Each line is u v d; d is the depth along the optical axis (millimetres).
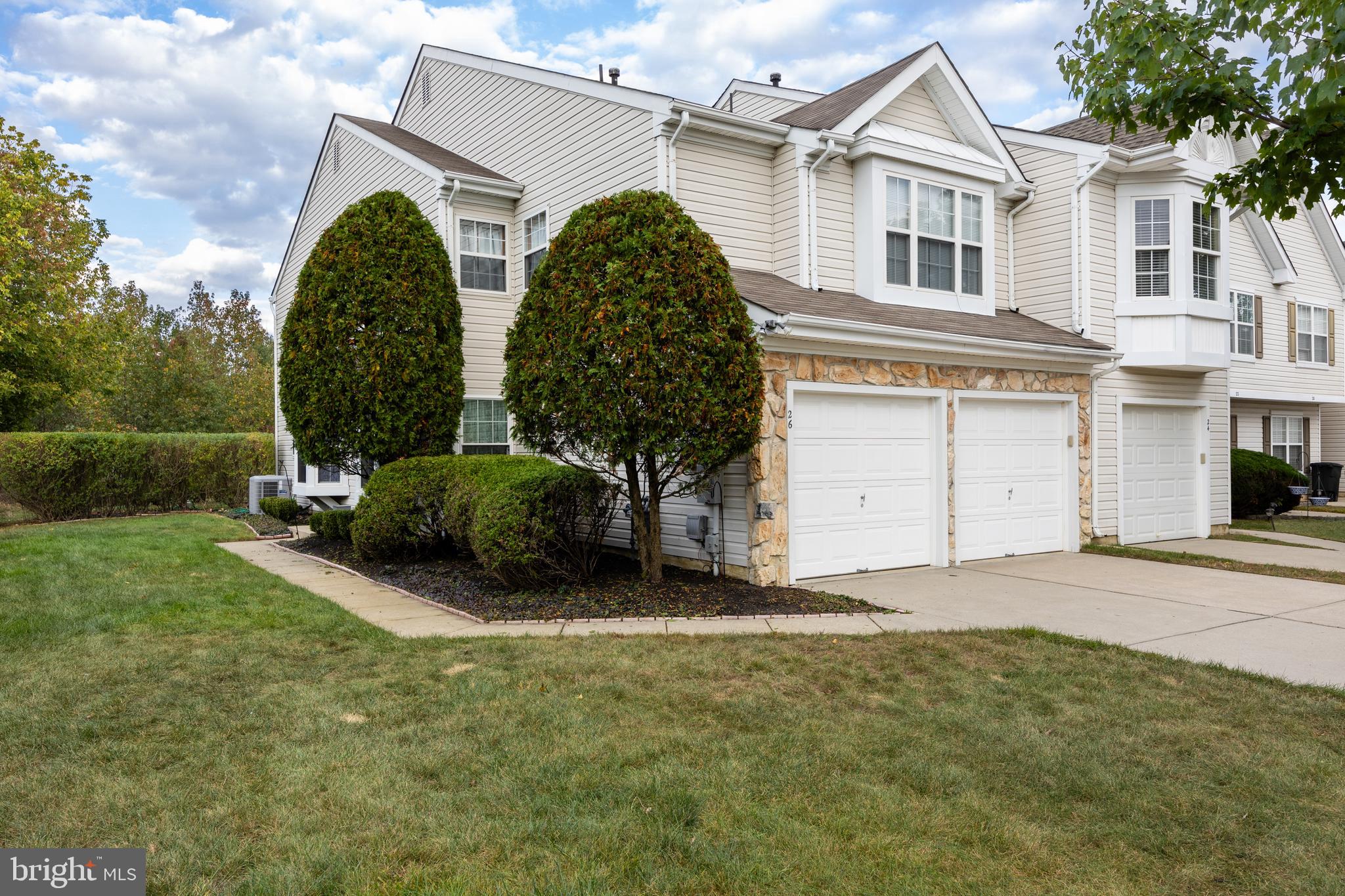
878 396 9438
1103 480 12125
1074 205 12078
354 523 9938
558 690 4875
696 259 7539
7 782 3539
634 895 2729
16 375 21094
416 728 4219
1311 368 19672
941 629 6555
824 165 10656
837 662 5539
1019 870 2932
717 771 3707
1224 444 14023
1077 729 4324
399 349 10203
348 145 15328
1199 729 4320
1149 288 12281
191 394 29172
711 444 7469
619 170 10805
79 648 5715
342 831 3133
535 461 9711
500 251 13023
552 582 8258
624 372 7270
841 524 9125
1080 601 7848
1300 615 7207
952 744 4086
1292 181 4797
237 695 4734
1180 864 2984
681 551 9484
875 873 2879
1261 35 4496
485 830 3148
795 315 8156
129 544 10844
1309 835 3188
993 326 10844
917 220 11016
